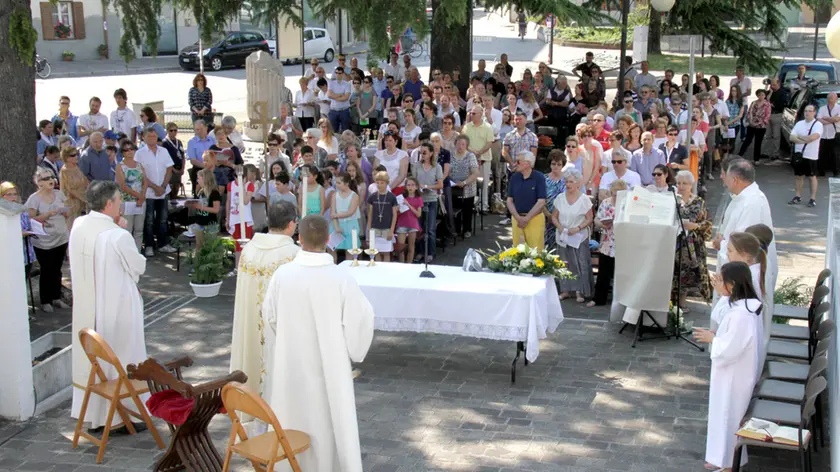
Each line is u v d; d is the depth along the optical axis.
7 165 11.37
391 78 19.80
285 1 13.50
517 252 8.62
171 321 9.91
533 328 7.86
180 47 40.38
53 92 29.38
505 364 8.68
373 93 19.14
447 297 8.01
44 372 7.71
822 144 17.91
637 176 10.62
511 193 10.76
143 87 30.97
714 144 18.25
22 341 7.33
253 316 6.72
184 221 13.30
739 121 19.84
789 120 19.69
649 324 9.48
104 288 6.92
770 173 18.58
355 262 8.91
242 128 21.73
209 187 11.65
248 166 11.38
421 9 11.48
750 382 6.33
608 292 10.77
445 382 8.23
